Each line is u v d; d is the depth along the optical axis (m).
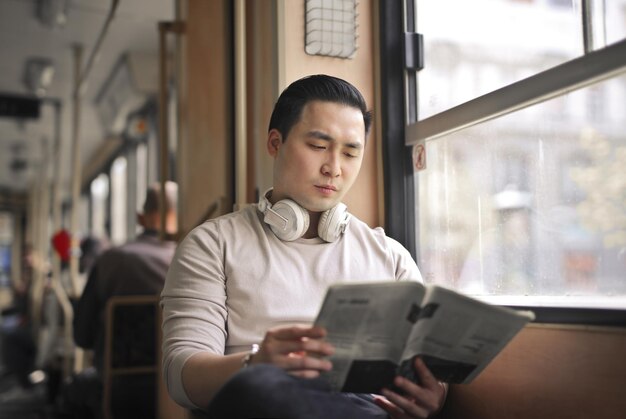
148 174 6.56
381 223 1.96
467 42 1.73
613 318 1.21
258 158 2.24
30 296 7.95
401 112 1.98
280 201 1.45
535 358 1.38
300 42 1.96
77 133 5.56
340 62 2.00
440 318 1.06
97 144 9.37
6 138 9.27
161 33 3.34
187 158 3.26
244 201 2.26
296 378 1.07
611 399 1.20
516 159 1.55
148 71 5.73
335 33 1.98
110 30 5.18
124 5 4.66
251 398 1.00
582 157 1.36
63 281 5.95
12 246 16.81
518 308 1.43
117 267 3.33
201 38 2.94
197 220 2.94
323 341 1.07
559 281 1.42
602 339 1.23
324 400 1.09
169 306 1.38
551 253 1.44
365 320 1.03
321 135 1.39
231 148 2.36
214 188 2.64
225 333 1.39
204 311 1.35
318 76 1.44
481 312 1.05
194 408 1.32
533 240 1.50
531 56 1.50
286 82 1.94
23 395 5.79
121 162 8.73
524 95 1.47
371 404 1.25
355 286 0.98
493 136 1.62
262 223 1.50
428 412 1.20
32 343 6.12
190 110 3.17
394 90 1.98
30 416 4.65
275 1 1.97
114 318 3.13
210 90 2.75
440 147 1.83
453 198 1.78
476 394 1.55
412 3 2.00
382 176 1.96
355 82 2.00
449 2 1.81
